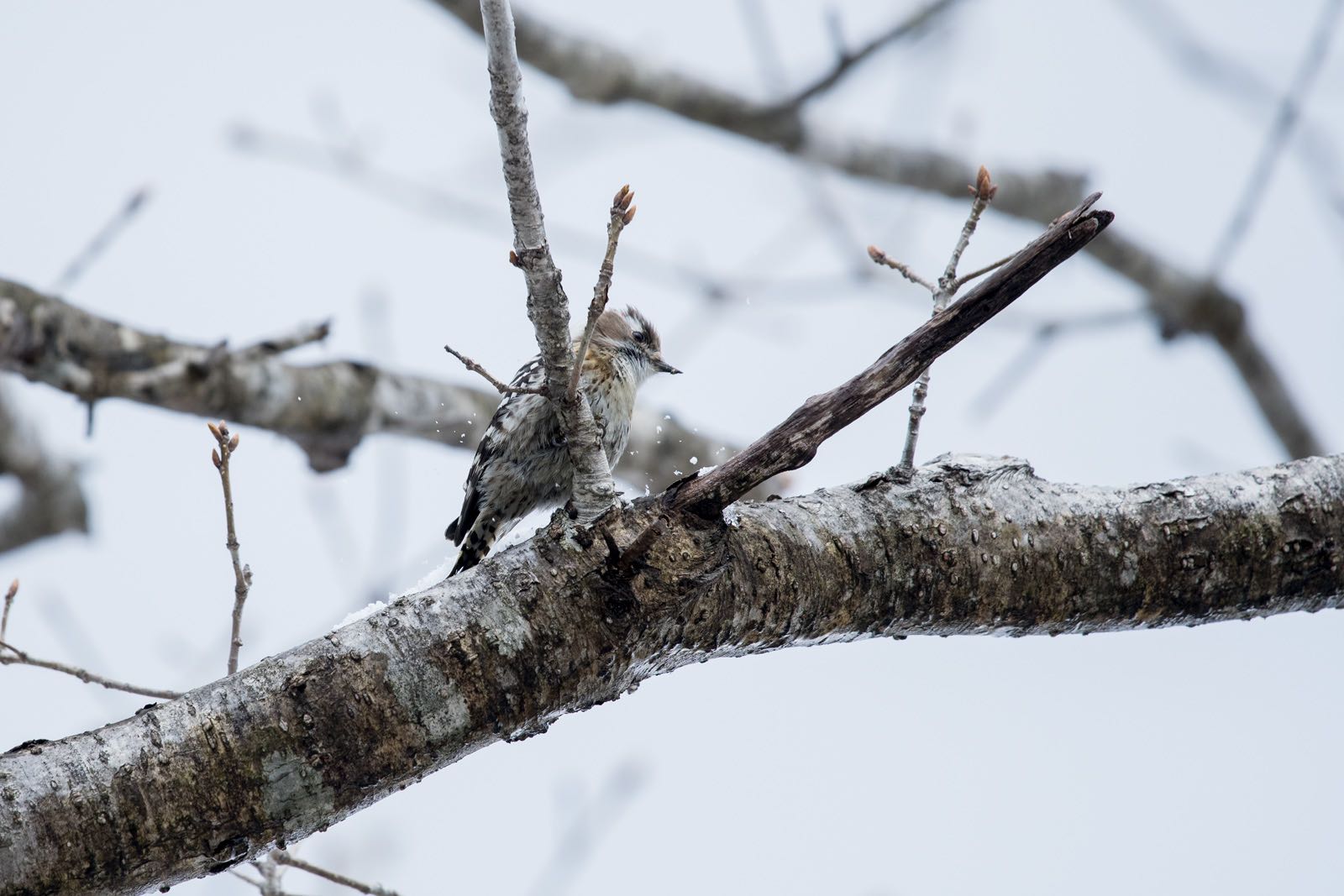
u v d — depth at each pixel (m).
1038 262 6.51
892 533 7.36
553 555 6.58
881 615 7.32
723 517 6.70
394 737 6.14
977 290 6.50
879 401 6.55
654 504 6.61
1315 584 7.77
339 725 6.07
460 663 6.29
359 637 6.29
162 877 5.80
